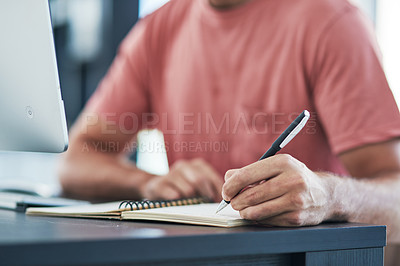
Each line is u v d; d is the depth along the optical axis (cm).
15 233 53
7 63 82
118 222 71
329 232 63
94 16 253
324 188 71
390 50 225
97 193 158
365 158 127
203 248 53
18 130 85
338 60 136
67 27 263
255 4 154
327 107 137
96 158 169
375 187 92
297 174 65
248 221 67
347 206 76
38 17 76
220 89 158
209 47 161
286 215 65
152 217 71
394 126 127
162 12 175
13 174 271
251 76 153
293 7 149
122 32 245
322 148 143
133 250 49
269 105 150
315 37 142
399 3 224
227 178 69
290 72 147
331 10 142
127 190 153
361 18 143
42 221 72
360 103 130
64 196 145
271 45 151
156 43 174
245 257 58
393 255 116
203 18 162
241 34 155
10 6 79
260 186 66
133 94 178
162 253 51
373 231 67
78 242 47
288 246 59
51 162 259
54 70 76
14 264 44
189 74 164
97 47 252
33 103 80
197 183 109
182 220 68
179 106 166
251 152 151
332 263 63
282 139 68
